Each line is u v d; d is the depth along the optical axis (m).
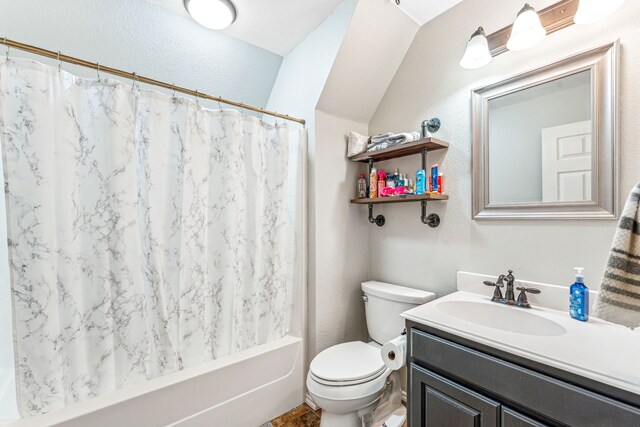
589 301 1.11
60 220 1.16
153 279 1.37
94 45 1.54
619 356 0.79
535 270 1.27
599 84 1.10
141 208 1.37
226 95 2.10
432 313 1.16
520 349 0.84
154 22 1.58
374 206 2.04
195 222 1.49
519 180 1.32
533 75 1.27
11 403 1.14
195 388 1.39
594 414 0.70
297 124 1.94
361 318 2.05
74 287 1.19
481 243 1.45
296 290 1.89
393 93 1.92
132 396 1.22
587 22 1.05
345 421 1.38
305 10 1.66
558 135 1.20
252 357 1.58
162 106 1.38
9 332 1.14
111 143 1.23
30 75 1.06
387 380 1.51
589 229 1.13
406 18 1.68
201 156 1.50
